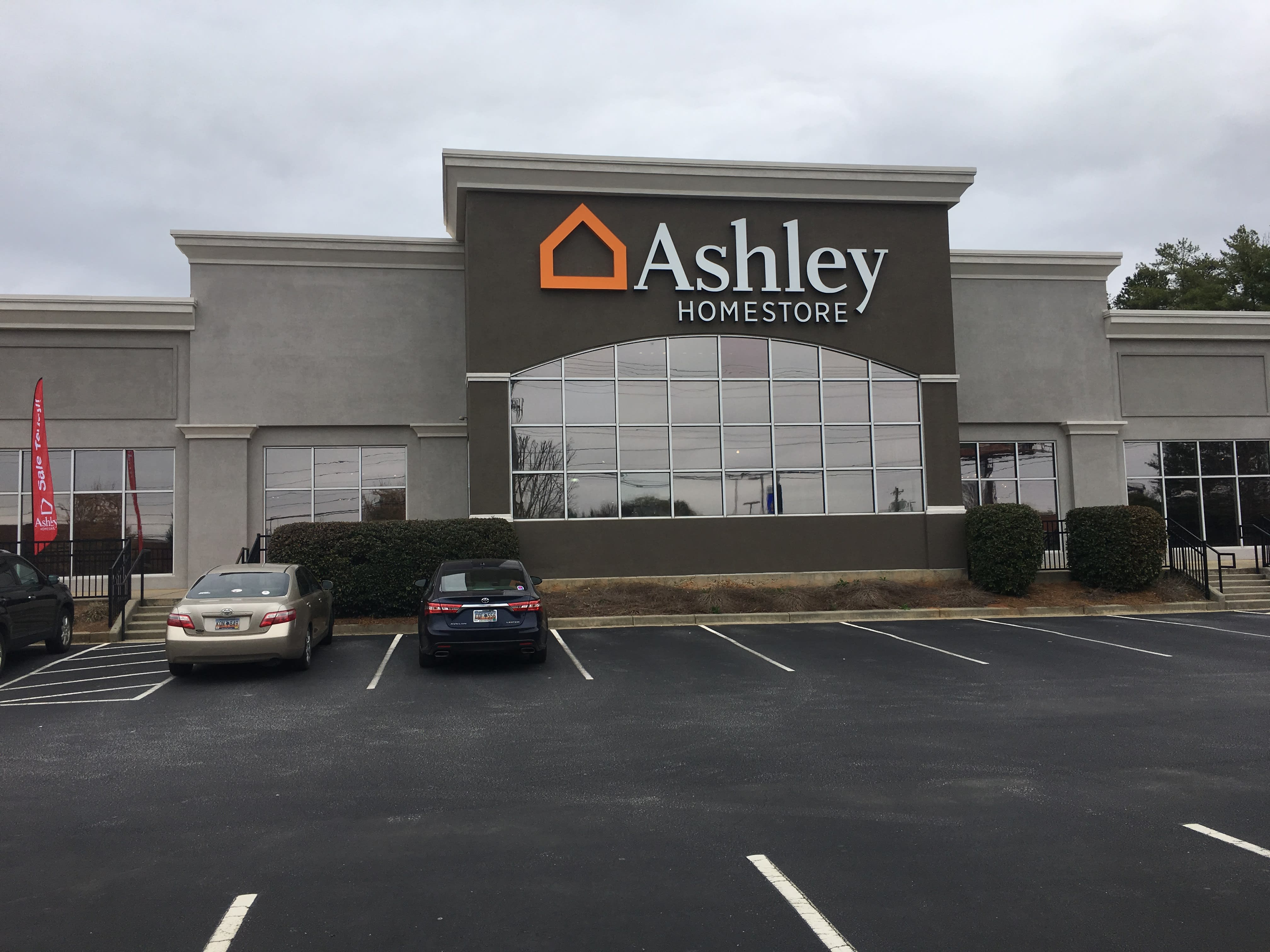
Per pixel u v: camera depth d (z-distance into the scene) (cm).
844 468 2044
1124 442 2392
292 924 460
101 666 1272
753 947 432
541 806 655
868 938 440
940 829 600
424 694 1066
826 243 2077
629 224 2014
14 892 505
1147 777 722
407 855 559
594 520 1955
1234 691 1073
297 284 2119
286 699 1046
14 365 2014
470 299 1956
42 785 716
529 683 1127
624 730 888
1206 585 1927
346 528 1670
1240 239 4206
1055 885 504
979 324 2353
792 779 721
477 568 1285
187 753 810
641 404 1998
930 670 1211
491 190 1969
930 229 2112
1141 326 2403
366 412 2117
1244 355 2459
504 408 1941
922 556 2038
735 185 2036
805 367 2055
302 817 634
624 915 468
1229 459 2436
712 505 1998
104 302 2033
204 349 2069
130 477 2034
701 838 586
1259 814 627
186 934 450
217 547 2034
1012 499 2338
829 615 1709
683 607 1716
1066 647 1395
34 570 1333
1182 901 482
